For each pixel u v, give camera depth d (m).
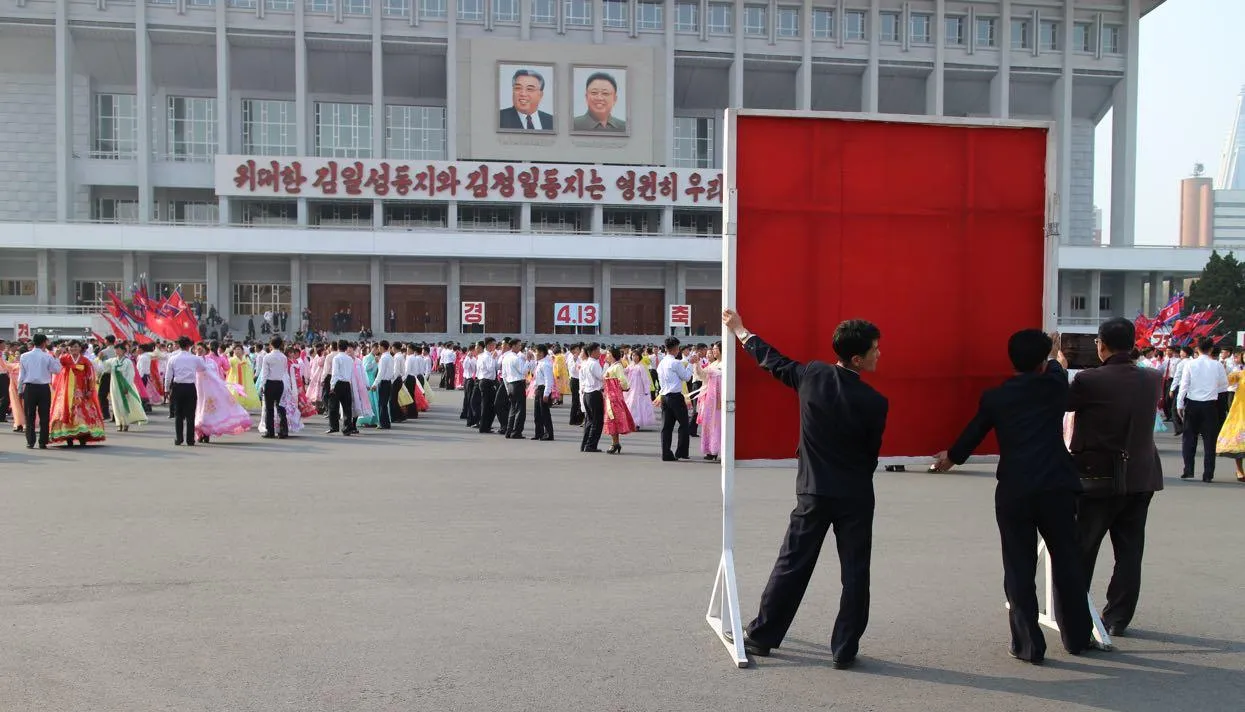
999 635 5.79
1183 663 5.32
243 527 8.78
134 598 6.32
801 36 57.53
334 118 57.56
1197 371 13.28
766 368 5.48
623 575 7.07
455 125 54.16
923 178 6.34
